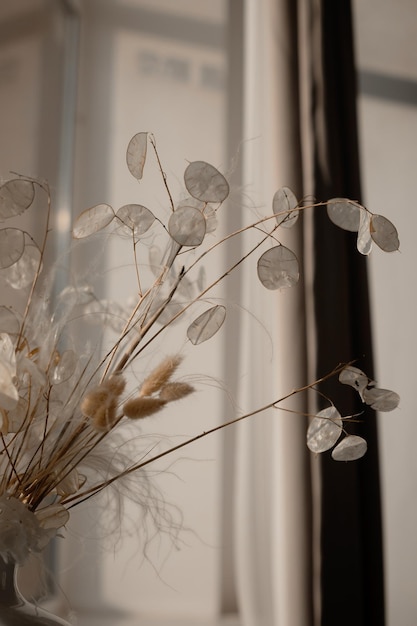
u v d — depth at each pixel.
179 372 2.12
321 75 1.90
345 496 1.75
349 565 1.73
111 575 2.04
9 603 0.71
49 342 0.76
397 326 2.23
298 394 1.82
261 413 1.95
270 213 1.94
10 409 0.69
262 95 2.07
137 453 0.80
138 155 0.78
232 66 2.36
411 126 2.36
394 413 2.19
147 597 2.05
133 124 2.28
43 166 2.04
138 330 0.79
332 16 1.95
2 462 0.75
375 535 1.80
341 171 1.88
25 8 1.95
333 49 1.93
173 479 2.12
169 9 2.37
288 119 1.94
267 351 1.91
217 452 2.16
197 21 2.37
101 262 2.12
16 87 1.87
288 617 1.76
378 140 2.33
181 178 2.27
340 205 0.77
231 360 2.20
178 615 2.06
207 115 2.32
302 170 1.92
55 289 1.46
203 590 2.09
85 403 0.69
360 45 2.39
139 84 2.31
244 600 1.92
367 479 1.81
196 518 2.12
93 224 0.78
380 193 2.30
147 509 0.80
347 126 1.92
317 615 1.72
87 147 2.24
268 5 2.01
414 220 2.29
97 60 2.30
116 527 0.81
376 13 2.41
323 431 0.78
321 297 1.81
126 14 2.34
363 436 1.81
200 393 2.16
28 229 1.89
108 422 0.68
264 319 1.93
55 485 0.74
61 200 2.16
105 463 0.77
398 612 2.10
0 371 0.69
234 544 2.14
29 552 0.70
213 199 0.71
